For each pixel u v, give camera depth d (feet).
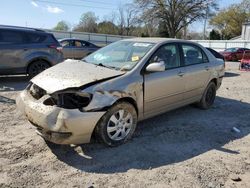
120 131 14.93
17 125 17.38
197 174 12.61
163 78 16.83
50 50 32.01
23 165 12.79
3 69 29.71
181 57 18.93
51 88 13.55
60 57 32.94
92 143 15.03
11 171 12.27
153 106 16.66
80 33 140.97
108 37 149.28
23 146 14.56
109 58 17.29
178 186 11.68
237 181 12.23
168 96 17.54
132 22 179.01
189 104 21.34
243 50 92.58
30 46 30.81
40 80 14.65
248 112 22.58
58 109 12.96
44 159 13.39
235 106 24.21
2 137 15.55
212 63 21.94
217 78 22.53
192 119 19.86
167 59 17.71
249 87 33.73
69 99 13.28
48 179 11.82
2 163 12.87
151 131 17.20
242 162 13.92
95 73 14.78
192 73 19.38
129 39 19.16
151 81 16.05
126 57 16.83
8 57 29.73
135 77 15.31
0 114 19.29
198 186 11.73
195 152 14.79
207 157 14.28
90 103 13.34
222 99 26.63
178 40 19.20
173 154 14.42
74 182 11.68
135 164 13.25
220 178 12.41
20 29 30.78
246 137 17.21
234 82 37.52
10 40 29.91
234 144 16.06
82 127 13.06
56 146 14.66
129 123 15.30
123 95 14.51
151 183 11.80
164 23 177.37
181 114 20.86
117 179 12.00
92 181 11.78
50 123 12.86
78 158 13.57
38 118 13.20
